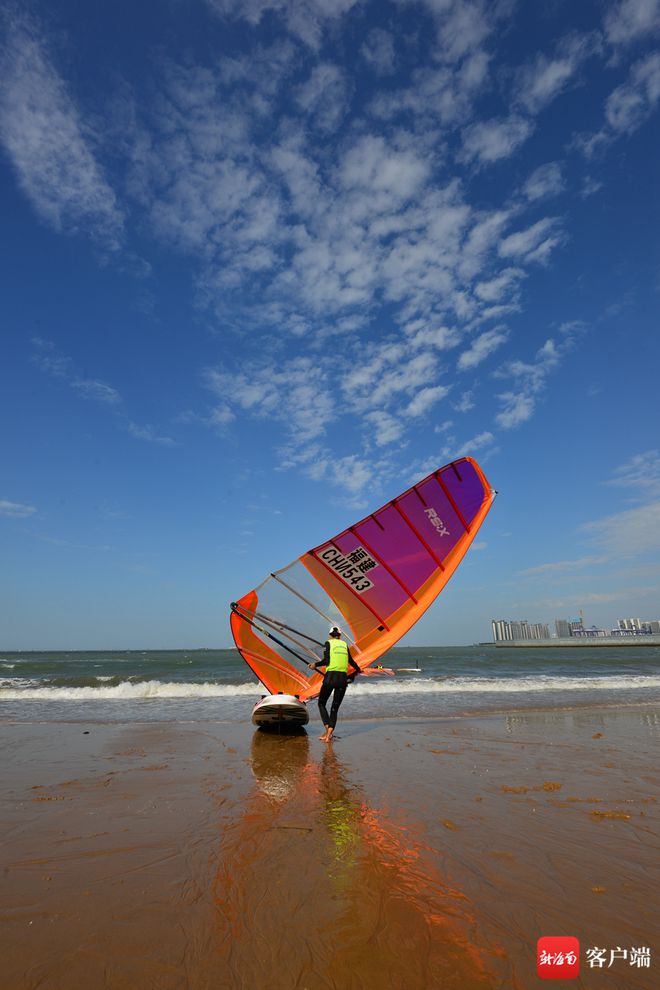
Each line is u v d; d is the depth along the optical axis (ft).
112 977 7.13
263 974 7.22
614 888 9.87
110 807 14.66
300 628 28.76
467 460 30.17
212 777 17.90
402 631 29.07
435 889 9.76
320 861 11.01
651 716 33.55
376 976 7.17
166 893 9.58
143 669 93.35
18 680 73.87
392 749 22.71
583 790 16.44
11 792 16.14
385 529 28.96
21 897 9.41
